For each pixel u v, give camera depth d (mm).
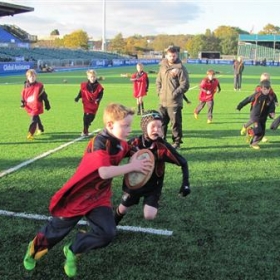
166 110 7754
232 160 7176
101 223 3146
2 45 56250
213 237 4086
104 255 3703
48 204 4945
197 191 5473
